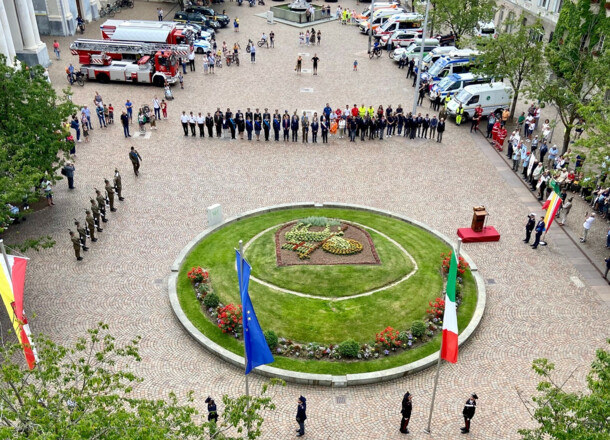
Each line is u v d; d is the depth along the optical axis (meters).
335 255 28.39
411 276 27.17
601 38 44.38
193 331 23.39
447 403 20.81
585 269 28.81
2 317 24.48
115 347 22.72
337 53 63.72
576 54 40.50
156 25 56.38
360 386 21.50
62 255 28.53
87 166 37.34
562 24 46.62
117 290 26.08
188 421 14.34
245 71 56.66
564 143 39.50
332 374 21.66
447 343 19.06
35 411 12.54
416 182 36.59
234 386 21.31
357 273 27.11
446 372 22.22
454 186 36.34
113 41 53.31
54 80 52.00
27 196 26.50
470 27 58.81
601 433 13.80
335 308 24.86
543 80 40.31
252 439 14.95
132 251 28.91
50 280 26.61
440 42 62.78
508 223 32.50
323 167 38.12
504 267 28.66
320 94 50.72
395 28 66.19
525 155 37.59
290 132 44.16
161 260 28.28
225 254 28.48
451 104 46.97
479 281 27.06
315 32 72.31
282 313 24.50
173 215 32.12
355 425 19.84
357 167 38.31
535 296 26.62
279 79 54.41
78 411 13.23
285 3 85.50
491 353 23.19
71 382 20.61
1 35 46.00
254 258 28.05
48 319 24.14
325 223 30.98
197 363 22.33
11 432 11.88
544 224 29.50
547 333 24.31
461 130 45.50
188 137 42.16
